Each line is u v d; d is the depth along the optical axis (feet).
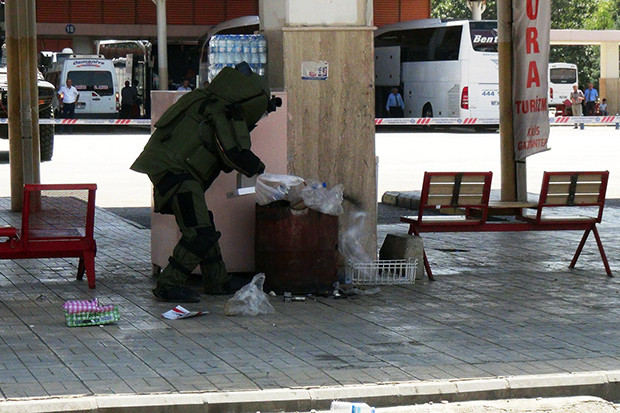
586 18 294.25
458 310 36.60
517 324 34.40
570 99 201.57
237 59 42.47
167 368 28.25
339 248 41.73
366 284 41.11
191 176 36.47
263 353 30.09
